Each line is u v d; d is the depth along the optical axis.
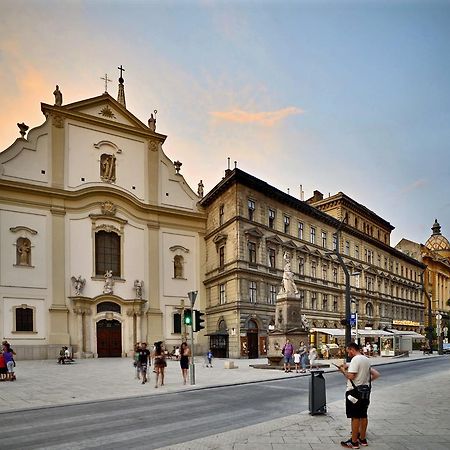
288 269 34.94
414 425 11.25
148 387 21.08
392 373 29.22
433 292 104.75
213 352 47.53
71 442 10.62
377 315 73.06
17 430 12.09
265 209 50.47
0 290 41.00
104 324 46.16
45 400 17.28
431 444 9.29
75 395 18.59
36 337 42.00
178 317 51.41
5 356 24.62
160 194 52.81
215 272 51.19
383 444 9.30
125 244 49.03
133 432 11.56
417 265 97.69
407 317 88.19
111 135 50.12
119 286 47.72
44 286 43.25
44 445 10.38
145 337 48.31
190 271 53.38
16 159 43.66
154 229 51.41
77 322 44.09
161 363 21.55
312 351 31.72
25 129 44.75
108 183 48.91
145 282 49.75
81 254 45.97
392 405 14.55
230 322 46.03
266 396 18.03
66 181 46.31
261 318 47.03
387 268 81.19
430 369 32.81
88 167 48.00
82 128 48.28
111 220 48.38
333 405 14.79
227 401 16.77
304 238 56.94
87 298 44.69
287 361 28.97
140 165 51.84
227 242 48.56
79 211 46.56
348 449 9.03
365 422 9.30
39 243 43.72
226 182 48.19
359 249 70.44
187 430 11.68
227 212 48.97
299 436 10.19
